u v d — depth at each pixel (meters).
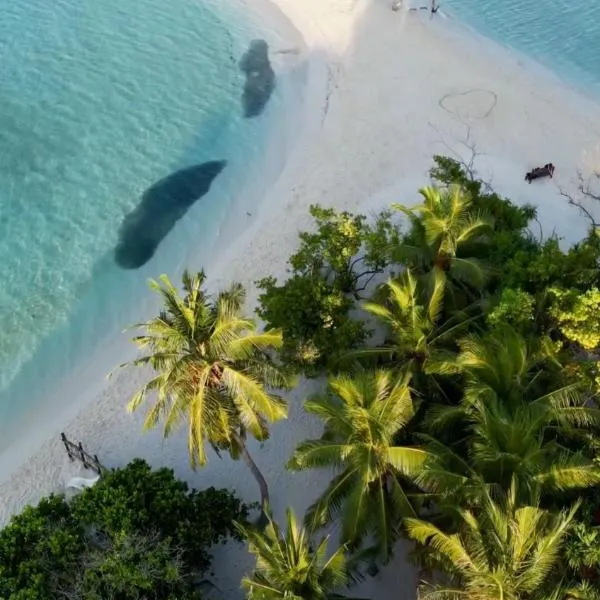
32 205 32.34
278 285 27.81
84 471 22.59
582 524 14.45
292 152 34.19
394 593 18.88
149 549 17.06
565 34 41.66
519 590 12.90
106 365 26.08
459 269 21.23
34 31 43.56
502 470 15.59
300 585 13.89
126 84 39.38
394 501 16.83
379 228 24.80
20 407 25.05
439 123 34.84
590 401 18.61
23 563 16.81
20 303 28.28
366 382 16.78
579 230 28.59
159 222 31.50
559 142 33.31
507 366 17.47
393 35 41.75
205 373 16.97
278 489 21.66
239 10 45.28
